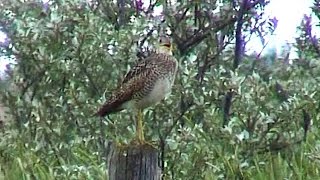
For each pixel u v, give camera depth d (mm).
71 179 13523
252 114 13711
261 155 14289
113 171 9758
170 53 12148
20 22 14852
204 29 15398
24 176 14125
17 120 15508
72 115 14414
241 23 15805
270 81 14969
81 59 14250
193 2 15297
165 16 15227
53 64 14469
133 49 14141
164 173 13000
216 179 13266
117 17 15648
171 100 13523
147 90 11859
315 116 14727
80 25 14258
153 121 13547
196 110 13742
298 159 14414
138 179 9688
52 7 15008
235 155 13406
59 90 14805
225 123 14141
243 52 15953
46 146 14586
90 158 14125
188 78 13617
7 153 15023
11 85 15734
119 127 13742
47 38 14617
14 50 14938
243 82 14016
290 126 14109
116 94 11953
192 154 13133
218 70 14523
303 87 14836
